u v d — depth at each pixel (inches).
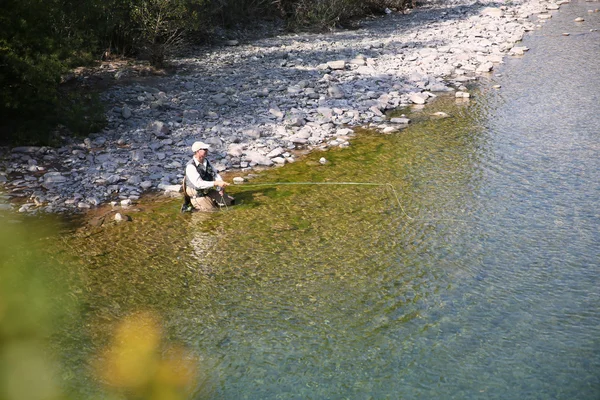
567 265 306.3
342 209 374.6
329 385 222.4
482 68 698.2
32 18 461.7
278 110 547.5
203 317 266.2
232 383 223.1
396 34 900.0
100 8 592.7
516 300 276.1
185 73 669.3
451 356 237.8
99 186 406.9
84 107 513.7
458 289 285.7
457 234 340.8
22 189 398.9
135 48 706.2
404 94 617.6
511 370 228.8
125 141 480.7
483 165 439.2
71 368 220.8
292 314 268.7
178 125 514.3
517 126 519.2
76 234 342.3
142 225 356.2
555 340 246.7
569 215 360.5
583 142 475.8
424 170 432.8
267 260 315.6
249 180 422.6
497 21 979.9
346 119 546.3
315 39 864.3
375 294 283.1
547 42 831.1
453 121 540.1
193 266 309.9
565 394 215.0
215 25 856.9
